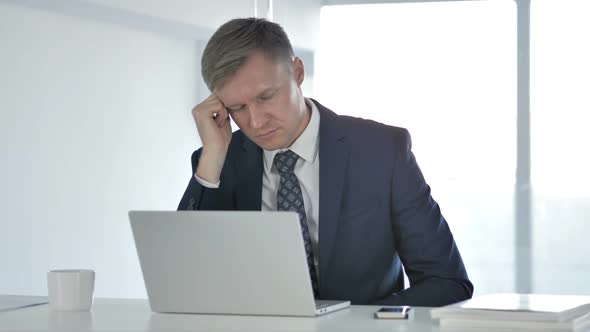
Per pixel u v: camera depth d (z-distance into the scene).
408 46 4.64
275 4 4.93
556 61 4.38
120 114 4.62
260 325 1.59
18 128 4.10
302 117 2.31
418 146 4.61
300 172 2.35
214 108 2.32
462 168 4.51
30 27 4.16
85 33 4.44
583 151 4.32
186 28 4.90
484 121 4.49
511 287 4.39
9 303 2.03
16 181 4.10
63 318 1.74
